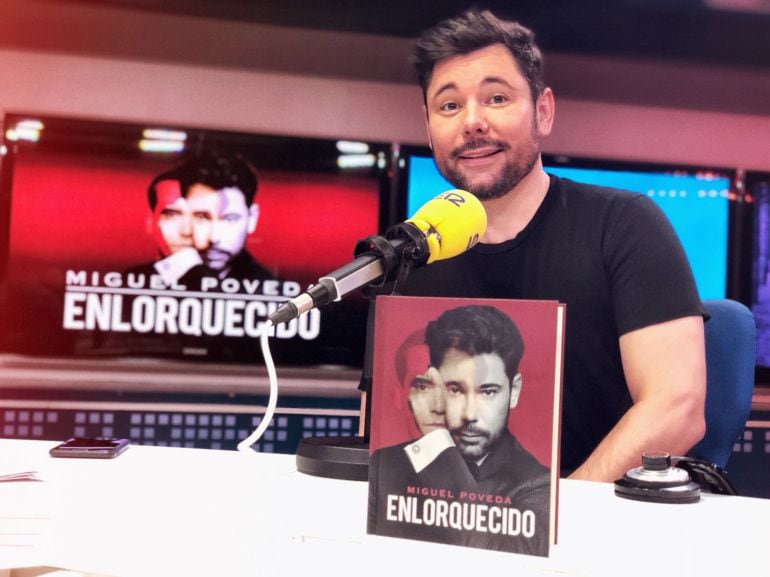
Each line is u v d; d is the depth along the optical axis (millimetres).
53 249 3967
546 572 614
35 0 3936
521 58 1547
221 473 974
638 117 4188
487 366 680
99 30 4004
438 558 644
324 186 4098
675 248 1498
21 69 3977
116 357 3982
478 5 3797
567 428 1547
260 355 4039
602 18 3842
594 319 1549
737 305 1630
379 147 4125
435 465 687
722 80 4191
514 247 1605
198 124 4066
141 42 4031
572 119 4164
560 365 666
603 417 1554
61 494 825
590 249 1560
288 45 4094
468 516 673
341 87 4121
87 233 3990
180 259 4023
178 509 772
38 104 3984
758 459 4094
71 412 3953
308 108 4113
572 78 4145
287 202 4078
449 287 1651
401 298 714
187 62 4062
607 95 4172
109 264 3994
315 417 4035
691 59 4141
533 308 671
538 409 662
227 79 4082
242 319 4035
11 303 3934
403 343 708
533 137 1563
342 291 814
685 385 1366
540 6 3775
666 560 649
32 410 3932
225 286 4035
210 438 4012
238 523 728
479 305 689
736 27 3869
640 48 4059
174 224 4027
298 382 4027
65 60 4000
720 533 748
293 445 4023
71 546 680
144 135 4031
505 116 1527
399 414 703
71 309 3969
